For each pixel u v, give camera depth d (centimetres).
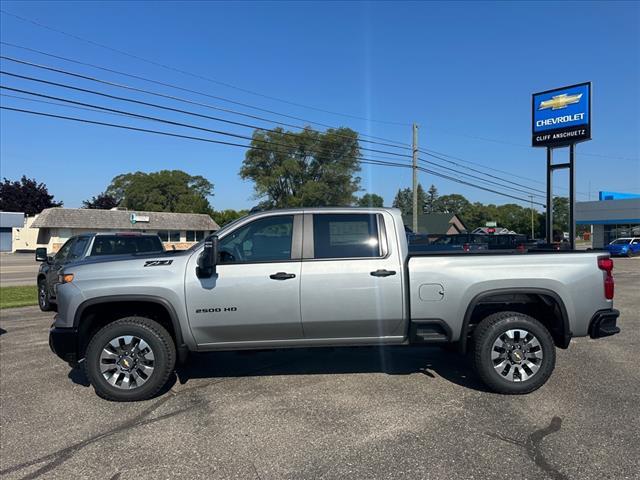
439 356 686
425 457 388
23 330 918
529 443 410
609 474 359
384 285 530
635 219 4838
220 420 467
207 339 530
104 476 367
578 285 534
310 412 482
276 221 547
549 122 2708
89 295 520
